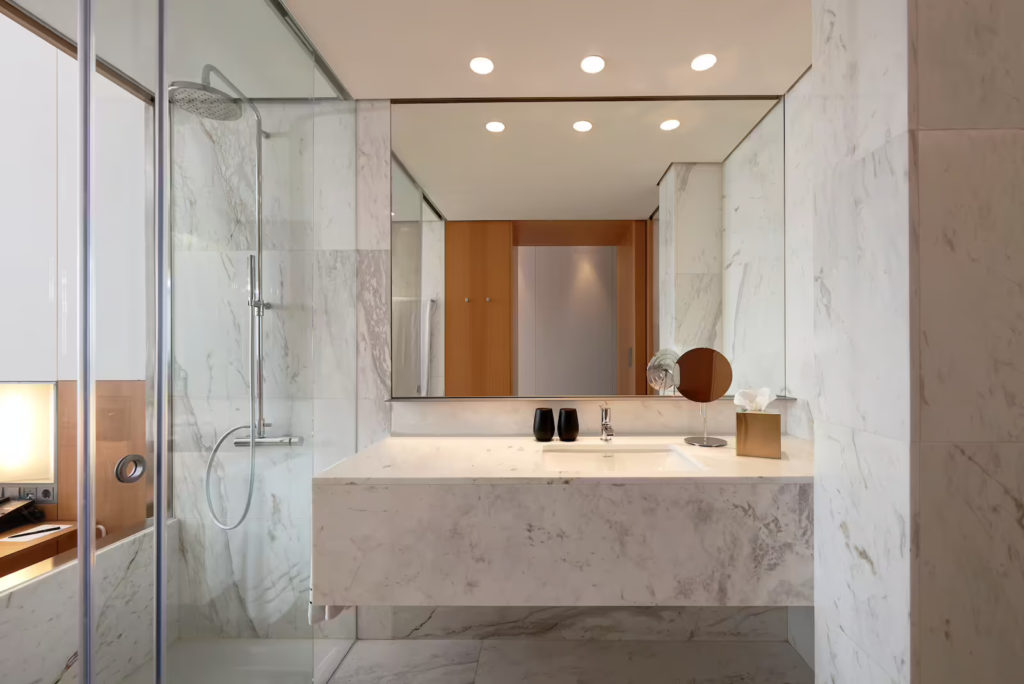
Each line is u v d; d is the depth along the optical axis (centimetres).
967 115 88
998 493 89
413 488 134
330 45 164
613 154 198
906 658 91
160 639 105
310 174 171
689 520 132
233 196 133
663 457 178
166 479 108
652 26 154
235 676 134
